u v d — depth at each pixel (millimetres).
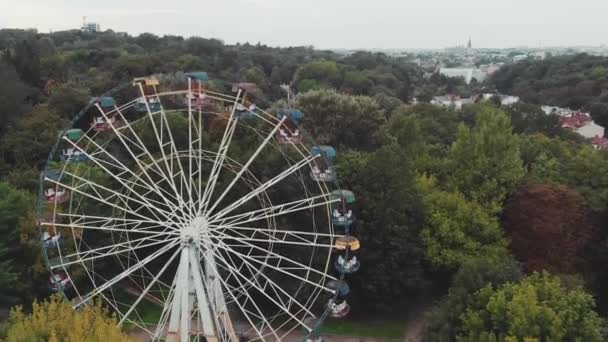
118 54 121875
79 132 41375
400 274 50750
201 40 166500
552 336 32281
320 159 44812
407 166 54188
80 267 50344
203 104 42938
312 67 159750
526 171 60281
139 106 42688
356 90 152625
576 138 110188
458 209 52844
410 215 53031
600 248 53906
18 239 48281
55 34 183625
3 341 32656
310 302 51219
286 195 53250
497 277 39406
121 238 52031
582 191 57375
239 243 53031
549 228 52062
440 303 45031
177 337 37656
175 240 38594
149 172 57250
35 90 89312
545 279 37312
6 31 188375
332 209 50281
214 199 54656
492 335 32719
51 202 43594
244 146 69312
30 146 67688
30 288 47969
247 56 176125
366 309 54500
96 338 31172
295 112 44219
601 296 54031
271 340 50062
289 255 51750
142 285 57688
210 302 38812
